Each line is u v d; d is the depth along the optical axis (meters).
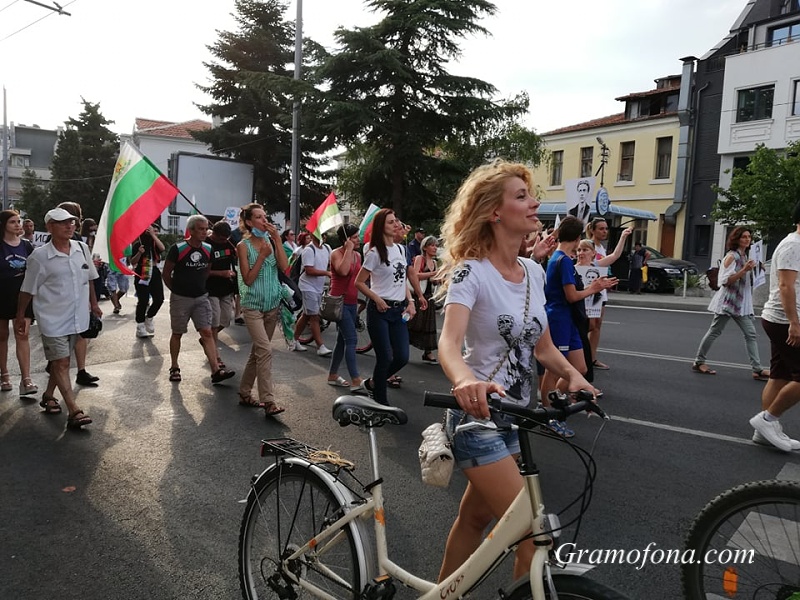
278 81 22.56
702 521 2.37
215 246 7.84
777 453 4.83
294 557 2.40
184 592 2.88
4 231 6.18
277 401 6.18
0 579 2.96
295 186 23.03
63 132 48.75
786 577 2.19
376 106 23.80
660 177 29.42
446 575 2.47
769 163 17.77
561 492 4.07
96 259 11.91
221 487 4.06
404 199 25.06
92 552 3.22
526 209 2.27
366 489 2.28
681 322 13.30
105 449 4.73
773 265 4.77
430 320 8.17
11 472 4.25
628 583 3.01
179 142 57.34
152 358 8.12
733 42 27.00
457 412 2.25
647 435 5.27
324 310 6.45
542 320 2.35
